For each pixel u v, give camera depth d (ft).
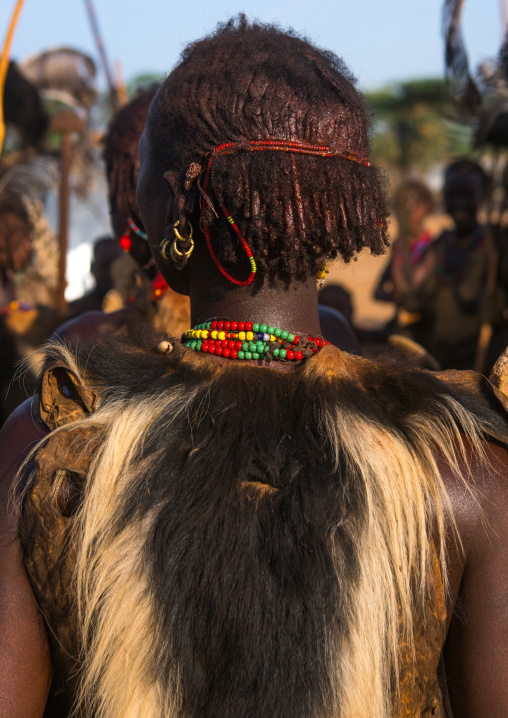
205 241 3.15
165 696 2.78
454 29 10.29
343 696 2.74
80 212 17.74
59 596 2.92
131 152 5.81
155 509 2.85
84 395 3.14
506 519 2.95
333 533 2.79
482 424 3.14
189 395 3.03
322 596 2.74
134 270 6.75
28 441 3.19
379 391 3.22
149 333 3.61
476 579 2.94
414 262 16.29
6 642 2.96
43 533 2.93
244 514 2.80
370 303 40.88
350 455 2.91
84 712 2.94
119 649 2.81
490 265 13.29
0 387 9.86
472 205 14.96
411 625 2.89
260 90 2.95
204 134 2.98
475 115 11.36
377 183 3.17
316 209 2.96
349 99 3.05
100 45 14.30
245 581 2.75
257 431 2.93
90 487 2.93
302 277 3.18
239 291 3.18
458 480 2.98
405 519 2.91
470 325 14.43
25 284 13.02
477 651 2.90
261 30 3.24
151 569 2.80
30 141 14.42
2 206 11.59
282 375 3.09
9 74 14.24
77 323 5.87
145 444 2.97
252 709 2.70
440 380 3.37
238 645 2.72
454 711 3.07
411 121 70.74
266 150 2.91
